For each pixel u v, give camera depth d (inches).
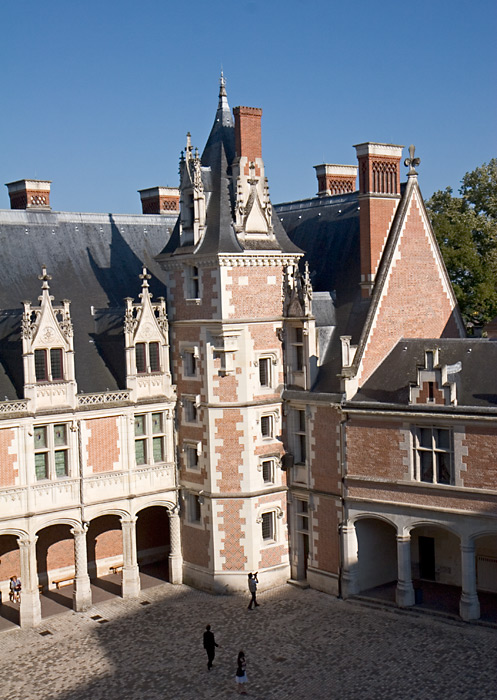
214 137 1850.4
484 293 2476.6
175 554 1822.1
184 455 1811.0
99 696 1333.7
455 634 1475.1
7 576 1764.3
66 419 1662.2
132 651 1488.7
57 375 1667.1
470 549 1504.7
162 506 1825.8
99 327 1825.8
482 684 1295.5
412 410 1540.4
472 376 1552.7
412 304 1776.6
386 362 1707.7
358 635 1496.1
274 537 1785.2
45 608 1705.2
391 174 1760.6
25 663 1461.6
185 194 1774.1
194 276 1770.4
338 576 1683.1
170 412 1806.1
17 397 1633.9
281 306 1775.3
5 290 1812.3
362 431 1621.6
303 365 1743.4
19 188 2123.5
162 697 1321.4
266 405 1755.7
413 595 1598.2
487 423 1460.4
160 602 1718.8
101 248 1990.7
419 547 1765.5
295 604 1664.6
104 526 1900.8
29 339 1616.6
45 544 1811.0
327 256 1914.4
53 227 1947.6
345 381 1637.6
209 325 1724.9
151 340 1777.8
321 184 2203.5
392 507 1587.1
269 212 1761.8
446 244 2513.5
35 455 1641.2
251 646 1481.3
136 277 1989.4
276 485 1777.8
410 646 1438.2
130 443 1744.6
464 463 1496.1
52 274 1884.8
